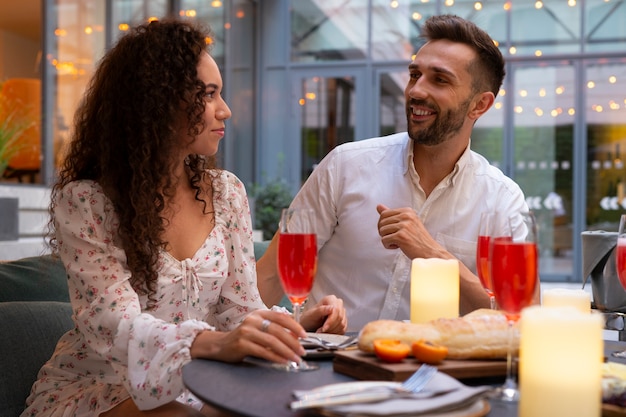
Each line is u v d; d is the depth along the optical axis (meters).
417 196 2.30
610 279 2.16
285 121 10.51
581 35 9.71
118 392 1.58
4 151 5.73
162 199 1.71
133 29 1.78
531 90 9.81
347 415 0.93
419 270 1.47
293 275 1.42
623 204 9.58
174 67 1.72
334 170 2.38
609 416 1.03
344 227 2.34
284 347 1.29
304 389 1.12
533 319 0.87
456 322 1.25
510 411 1.04
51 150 6.14
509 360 1.15
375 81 10.29
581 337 0.85
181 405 1.50
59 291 2.12
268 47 10.55
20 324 1.79
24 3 6.42
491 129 9.90
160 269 1.70
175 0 8.00
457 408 0.98
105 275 1.59
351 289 2.33
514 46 9.88
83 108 1.81
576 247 9.65
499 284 1.18
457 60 2.12
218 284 1.82
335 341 1.50
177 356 1.39
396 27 10.26
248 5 10.21
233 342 1.31
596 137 9.67
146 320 1.48
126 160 1.70
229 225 1.89
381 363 1.17
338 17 10.40
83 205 1.65
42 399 1.64
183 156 1.78
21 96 6.05
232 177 1.95
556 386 0.85
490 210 2.29
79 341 1.68
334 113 10.40
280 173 10.45
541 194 9.79
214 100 1.79
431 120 2.15
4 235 4.68
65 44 6.32
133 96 1.70
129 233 1.65
